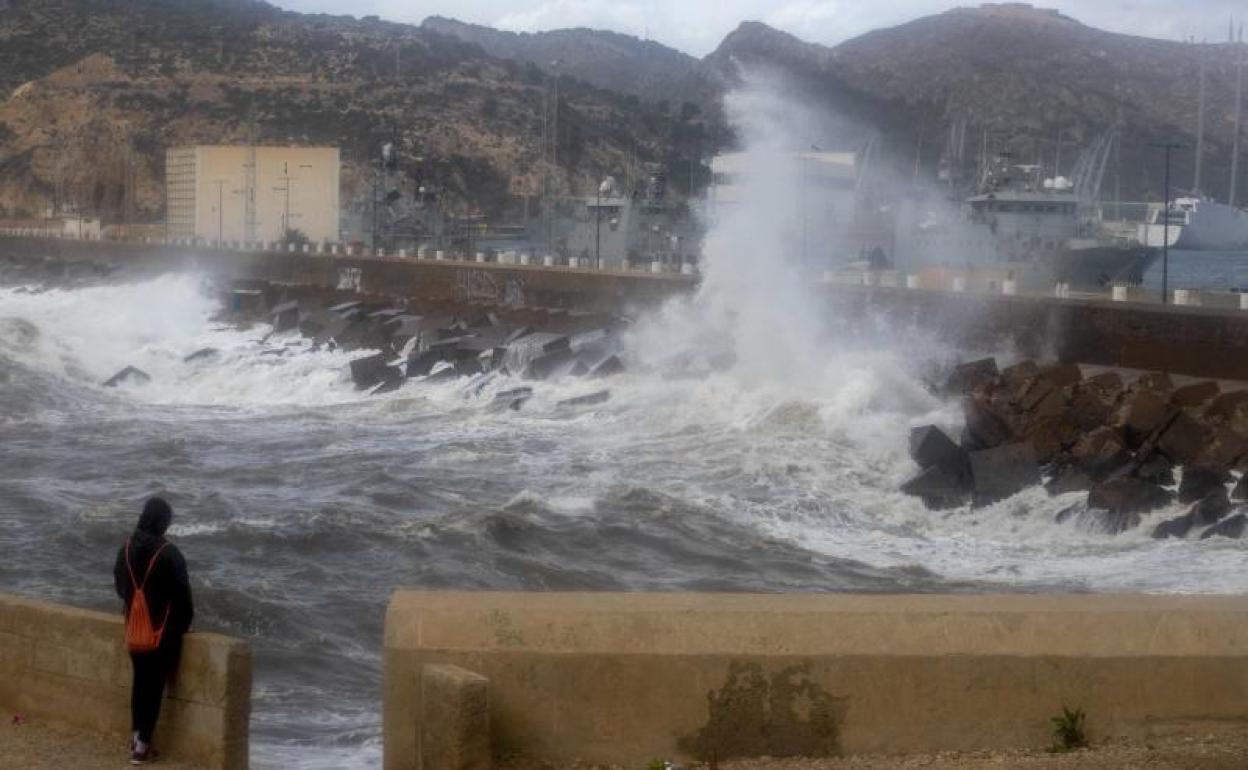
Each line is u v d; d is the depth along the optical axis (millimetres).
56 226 119188
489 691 7523
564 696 7621
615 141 158250
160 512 8695
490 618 7684
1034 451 25594
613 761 7637
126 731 8953
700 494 24984
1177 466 25625
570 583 19328
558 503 23469
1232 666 7699
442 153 142375
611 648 7637
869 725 7695
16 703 9477
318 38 185625
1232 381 32312
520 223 121312
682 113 176500
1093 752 7516
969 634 7762
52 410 37969
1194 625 7777
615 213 81062
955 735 7719
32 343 45969
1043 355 36875
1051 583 19516
